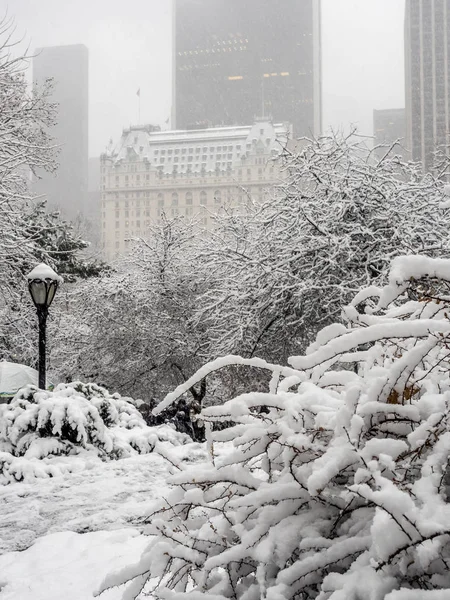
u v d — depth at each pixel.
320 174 16.48
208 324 22.02
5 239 18.61
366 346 7.72
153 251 23.52
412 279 1.77
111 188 149.50
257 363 2.24
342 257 15.41
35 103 20.83
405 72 164.38
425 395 1.89
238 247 17.69
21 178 19.81
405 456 1.71
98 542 4.95
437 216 15.66
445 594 1.33
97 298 23.56
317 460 1.73
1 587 4.14
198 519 2.14
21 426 9.06
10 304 19.94
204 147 147.12
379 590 1.46
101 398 10.84
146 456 8.74
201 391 21.03
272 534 1.78
